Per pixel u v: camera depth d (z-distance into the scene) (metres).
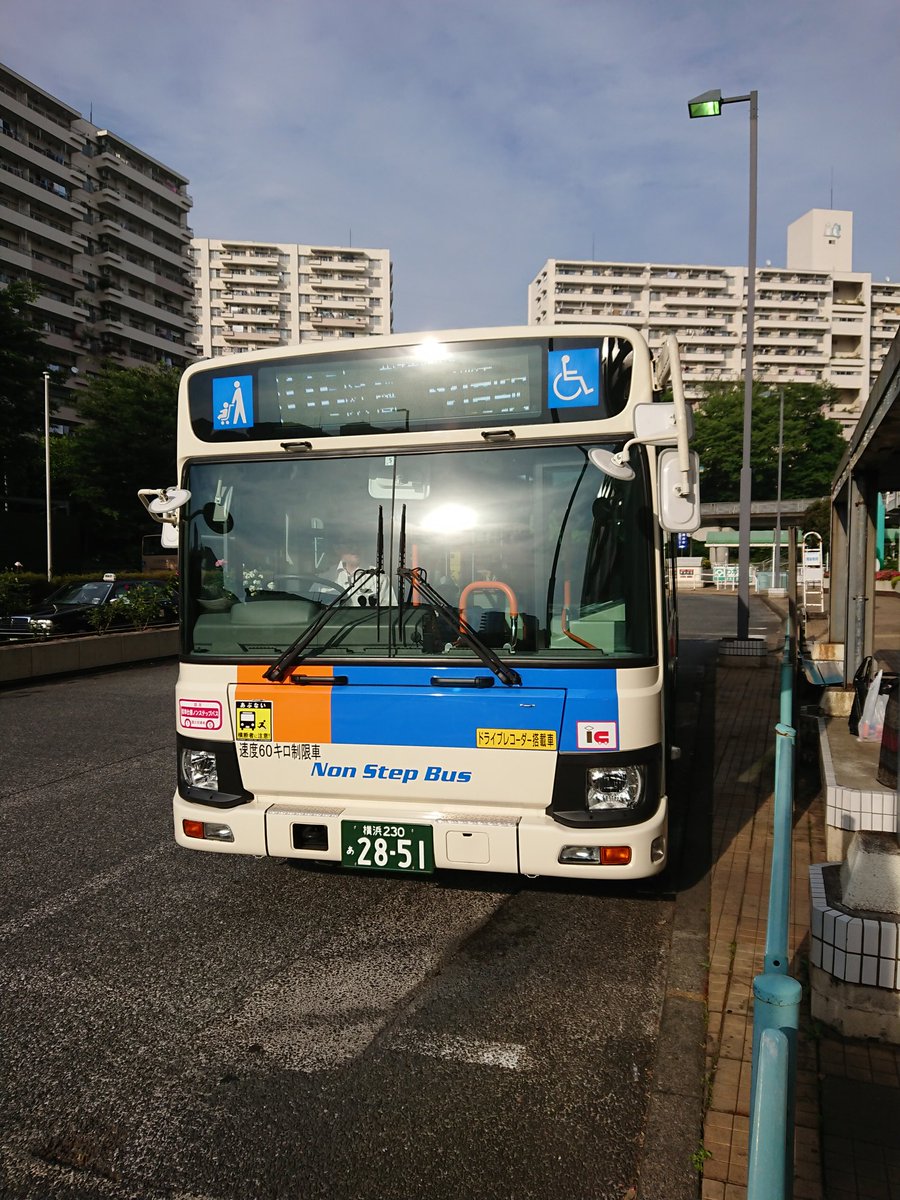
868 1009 3.21
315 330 123.00
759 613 27.47
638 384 4.12
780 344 114.75
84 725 10.38
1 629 16.81
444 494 4.23
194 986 3.91
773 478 72.00
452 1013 3.65
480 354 4.25
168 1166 2.72
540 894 4.96
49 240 72.19
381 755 4.13
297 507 4.39
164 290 86.12
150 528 52.97
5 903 4.91
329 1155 2.77
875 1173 2.54
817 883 3.61
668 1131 2.84
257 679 4.29
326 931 4.49
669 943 4.32
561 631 4.04
